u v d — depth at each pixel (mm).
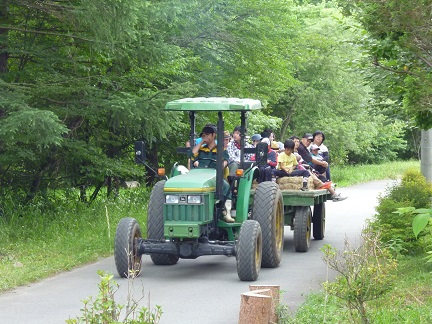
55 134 17031
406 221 15625
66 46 20172
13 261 15180
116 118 20188
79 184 23703
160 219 14422
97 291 12734
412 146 71625
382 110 16609
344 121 50125
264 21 27156
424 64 12086
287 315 9875
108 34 18297
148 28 21000
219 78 26969
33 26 20281
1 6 19125
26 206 20766
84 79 20047
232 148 16312
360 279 9219
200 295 12414
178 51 21109
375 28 11164
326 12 48656
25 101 18469
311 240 19594
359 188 40406
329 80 47219
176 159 28906
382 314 9922
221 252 13734
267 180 17125
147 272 14734
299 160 19109
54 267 14711
